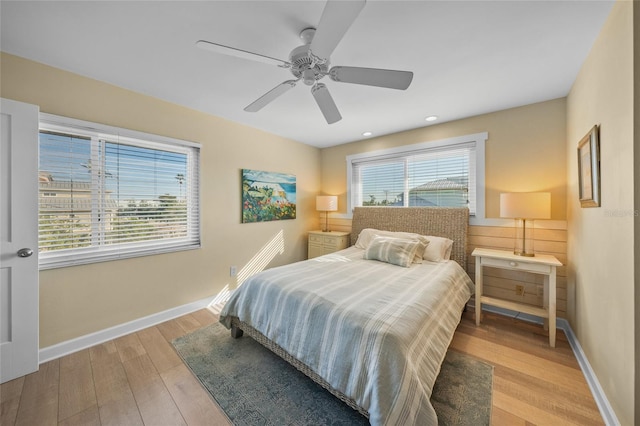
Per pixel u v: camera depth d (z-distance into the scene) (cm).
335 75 157
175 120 265
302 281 200
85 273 213
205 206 294
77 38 163
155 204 259
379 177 390
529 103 262
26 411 149
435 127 327
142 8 138
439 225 312
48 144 198
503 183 280
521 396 161
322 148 455
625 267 127
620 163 131
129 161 240
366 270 238
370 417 121
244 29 155
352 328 142
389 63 190
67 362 193
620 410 131
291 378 179
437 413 148
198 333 238
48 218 199
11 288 173
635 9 117
